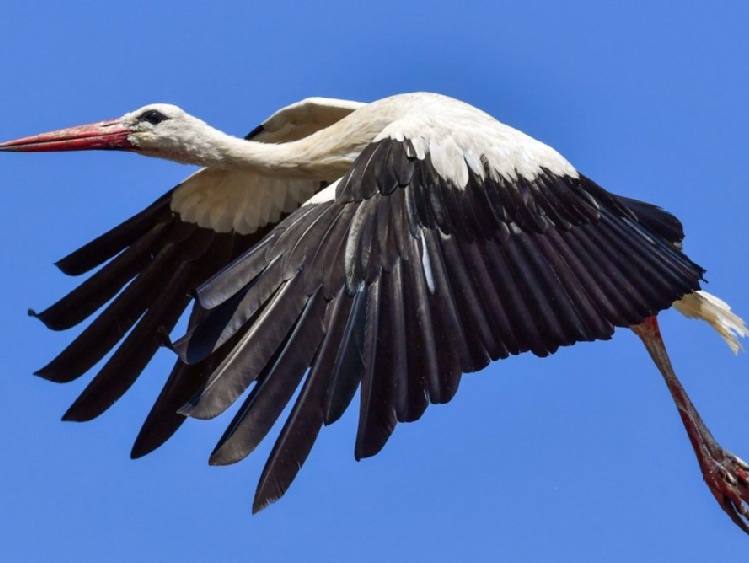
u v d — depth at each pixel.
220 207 14.82
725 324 14.92
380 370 11.59
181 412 11.23
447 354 11.79
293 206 14.78
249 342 11.48
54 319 14.62
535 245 12.45
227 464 11.23
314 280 11.73
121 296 14.70
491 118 13.10
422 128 12.62
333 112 14.43
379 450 11.38
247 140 14.63
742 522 14.57
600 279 12.45
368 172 12.29
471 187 12.48
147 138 14.37
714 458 14.64
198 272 14.80
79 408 14.51
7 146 14.47
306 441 11.35
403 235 12.09
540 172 12.79
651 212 13.91
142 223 14.82
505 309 12.10
